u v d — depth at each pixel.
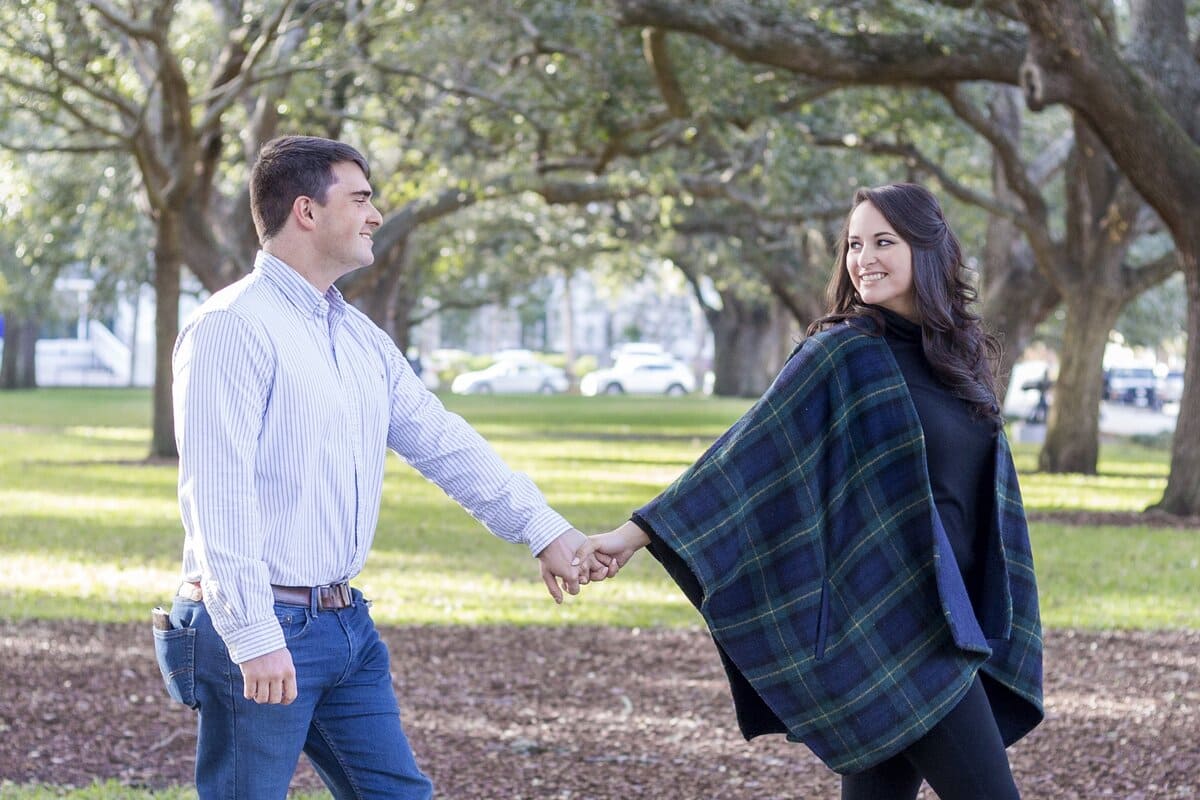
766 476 3.62
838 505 3.63
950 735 3.58
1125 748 6.37
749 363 57.28
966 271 3.82
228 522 3.42
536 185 22.45
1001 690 3.87
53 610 9.85
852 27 16.77
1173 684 7.80
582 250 40.81
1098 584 11.74
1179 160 15.13
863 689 3.57
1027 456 28.94
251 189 3.73
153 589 11.01
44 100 20.06
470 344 101.75
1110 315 23.66
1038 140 31.62
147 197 22.75
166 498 17.86
